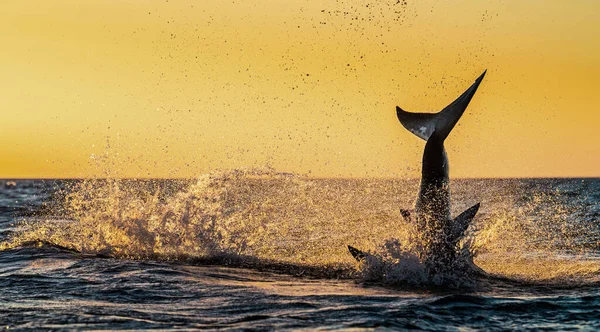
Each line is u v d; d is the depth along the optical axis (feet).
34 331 37.19
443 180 53.42
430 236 53.26
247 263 60.75
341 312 41.83
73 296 45.91
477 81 55.21
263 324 38.78
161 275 53.47
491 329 38.73
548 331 38.50
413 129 55.57
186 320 39.65
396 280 53.01
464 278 53.16
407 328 38.27
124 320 39.47
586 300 46.16
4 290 47.67
